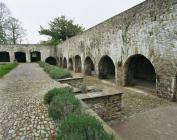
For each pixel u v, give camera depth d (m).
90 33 13.18
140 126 4.32
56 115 3.71
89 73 15.26
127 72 9.34
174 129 4.04
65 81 9.02
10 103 5.18
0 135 3.16
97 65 12.40
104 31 10.91
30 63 28.11
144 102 6.29
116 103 5.03
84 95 4.88
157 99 6.62
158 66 6.79
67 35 33.75
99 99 4.79
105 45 10.97
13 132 3.26
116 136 2.64
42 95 6.10
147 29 7.20
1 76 11.25
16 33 41.12
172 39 6.00
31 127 3.45
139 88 8.79
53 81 9.21
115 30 9.66
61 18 33.59
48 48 30.17
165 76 6.48
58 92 4.88
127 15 8.46
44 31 33.94
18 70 16.17
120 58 9.41
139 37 7.74
